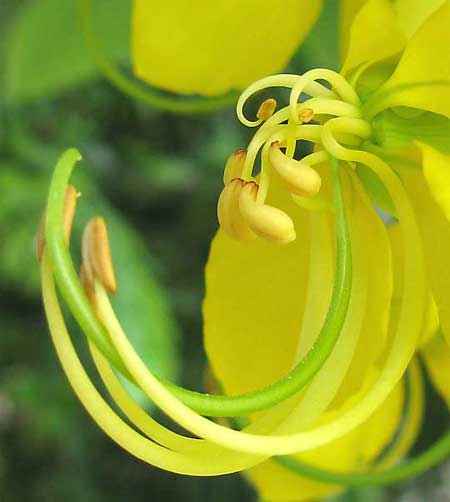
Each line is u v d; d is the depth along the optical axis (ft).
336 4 0.53
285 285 0.47
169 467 0.43
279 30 0.49
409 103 0.44
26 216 1.16
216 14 0.48
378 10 0.45
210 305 0.47
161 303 1.04
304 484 0.51
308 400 0.44
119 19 0.58
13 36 0.59
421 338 0.47
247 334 0.47
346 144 0.45
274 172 0.44
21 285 1.30
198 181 1.52
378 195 0.45
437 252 0.43
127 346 0.42
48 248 0.42
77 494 1.45
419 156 0.44
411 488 1.30
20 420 1.44
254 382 0.47
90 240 0.43
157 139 1.52
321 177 0.45
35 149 1.25
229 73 0.49
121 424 0.43
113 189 1.53
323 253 0.45
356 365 0.45
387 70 0.45
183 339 1.45
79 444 1.42
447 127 0.44
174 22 0.48
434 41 0.43
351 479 0.48
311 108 0.44
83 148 1.47
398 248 0.45
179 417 0.42
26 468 1.46
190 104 0.50
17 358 1.40
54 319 0.43
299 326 0.47
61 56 0.59
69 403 1.35
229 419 0.46
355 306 0.44
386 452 0.56
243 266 0.47
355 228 0.45
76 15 0.58
